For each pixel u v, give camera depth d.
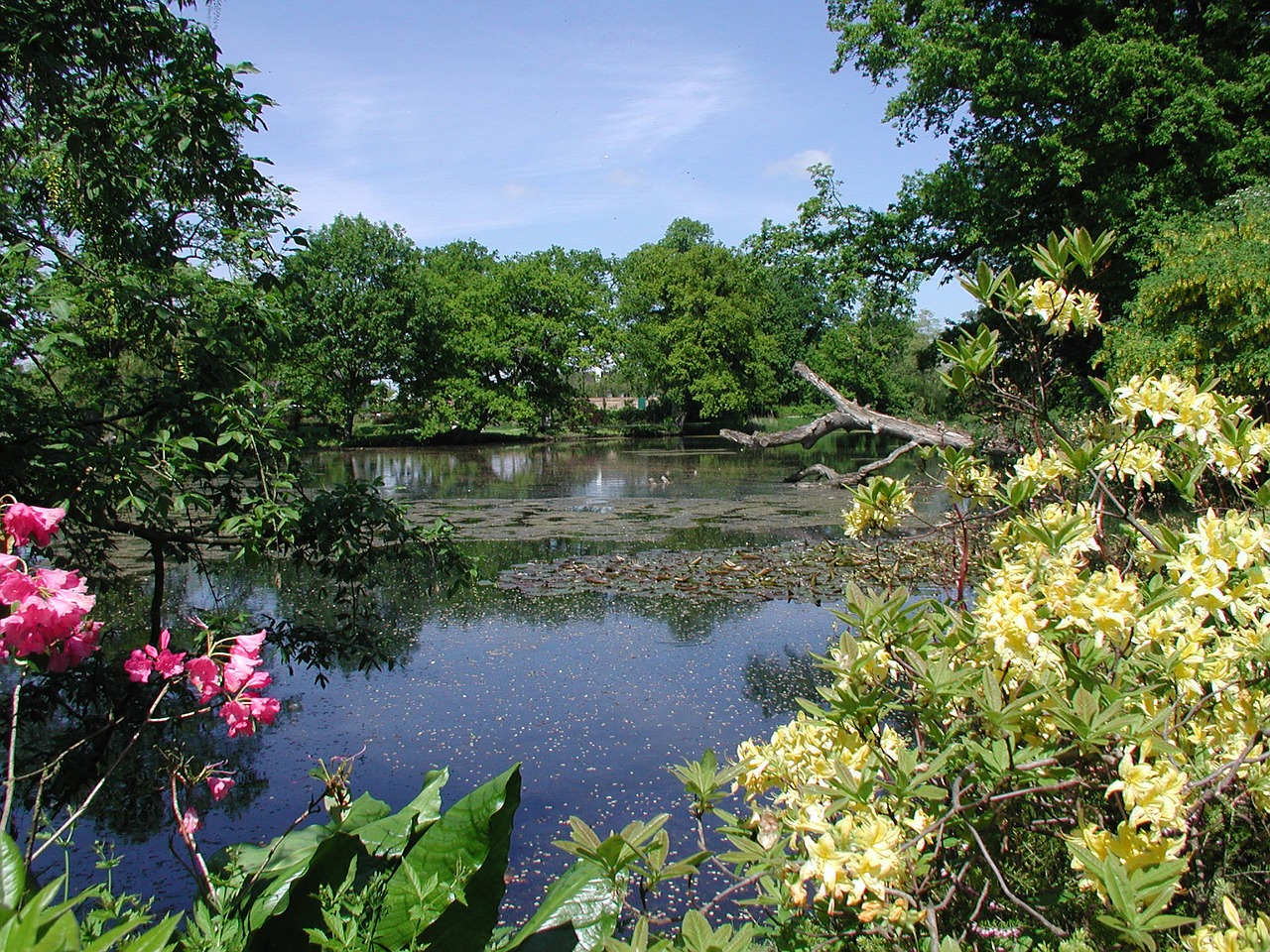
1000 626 1.79
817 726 2.14
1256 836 2.04
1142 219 14.54
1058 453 2.52
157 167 4.64
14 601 1.89
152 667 2.26
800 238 20.06
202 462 4.24
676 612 9.64
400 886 2.23
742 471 27.30
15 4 3.94
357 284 37.56
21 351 3.83
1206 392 2.36
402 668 7.64
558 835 4.70
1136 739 1.65
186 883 4.12
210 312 4.43
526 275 45.47
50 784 4.23
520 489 22.38
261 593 10.41
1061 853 2.15
